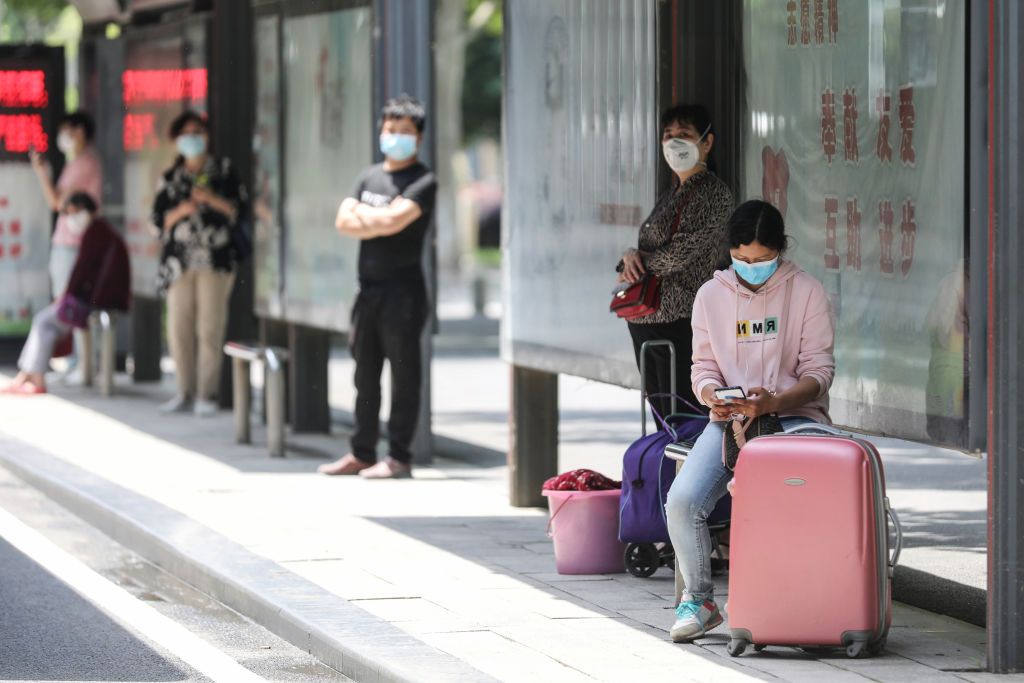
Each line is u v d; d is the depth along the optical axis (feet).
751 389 50.70
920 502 77.77
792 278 51.47
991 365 47.42
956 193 50.44
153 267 126.93
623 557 62.08
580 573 61.98
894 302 53.36
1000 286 46.83
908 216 52.65
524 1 75.15
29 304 137.28
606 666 48.55
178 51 120.06
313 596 58.23
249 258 114.21
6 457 93.76
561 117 71.67
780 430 50.72
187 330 113.70
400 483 85.20
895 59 53.21
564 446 104.47
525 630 53.16
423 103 91.66
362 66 92.84
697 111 60.03
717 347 51.93
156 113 125.08
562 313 71.87
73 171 126.00
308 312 100.42
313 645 53.83
